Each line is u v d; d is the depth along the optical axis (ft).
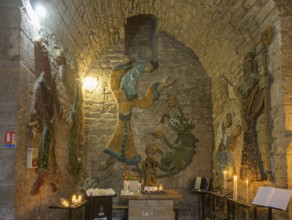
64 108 16.96
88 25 19.19
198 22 20.80
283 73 13.98
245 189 17.56
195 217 22.91
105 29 21.89
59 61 15.40
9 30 10.87
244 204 14.40
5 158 10.48
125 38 24.50
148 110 23.73
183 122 23.81
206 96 24.38
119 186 22.76
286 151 13.53
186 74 24.47
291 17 14.16
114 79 23.68
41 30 13.14
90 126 23.21
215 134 23.47
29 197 11.76
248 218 16.94
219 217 18.35
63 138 16.94
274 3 14.07
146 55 25.32
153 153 22.49
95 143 23.08
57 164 15.66
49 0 13.15
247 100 16.78
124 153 23.00
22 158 11.04
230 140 19.97
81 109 21.83
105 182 22.77
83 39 19.70
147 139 23.44
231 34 18.72
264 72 15.26
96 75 23.71
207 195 22.80
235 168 19.25
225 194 18.12
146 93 23.88
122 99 23.52
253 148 16.30
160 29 24.32
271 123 14.85
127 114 23.36
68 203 14.32
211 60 23.11
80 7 16.67
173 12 21.74
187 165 23.48
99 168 22.86
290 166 13.44
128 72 23.97
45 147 13.07
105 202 17.54
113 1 19.63
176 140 23.57
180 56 24.63
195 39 22.94
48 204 14.25
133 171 22.94
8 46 10.84
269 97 15.03
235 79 19.43
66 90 17.25
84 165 22.79
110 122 23.34
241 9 16.30
